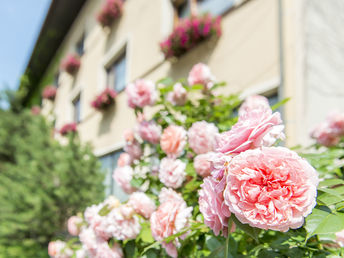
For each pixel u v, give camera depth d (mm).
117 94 6738
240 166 669
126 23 6980
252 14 3525
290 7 2994
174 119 1825
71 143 6430
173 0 5426
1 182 6391
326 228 643
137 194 1296
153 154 1898
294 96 2775
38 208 4941
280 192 642
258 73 3316
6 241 5090
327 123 2529
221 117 1938
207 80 2000
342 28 3410
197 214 1177
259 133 695
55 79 12977
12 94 11547
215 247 1046
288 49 2922
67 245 1999
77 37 10523
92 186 5551
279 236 1023
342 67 3266
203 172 1289
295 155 672
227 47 3836
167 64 5031
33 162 5926
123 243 1240
